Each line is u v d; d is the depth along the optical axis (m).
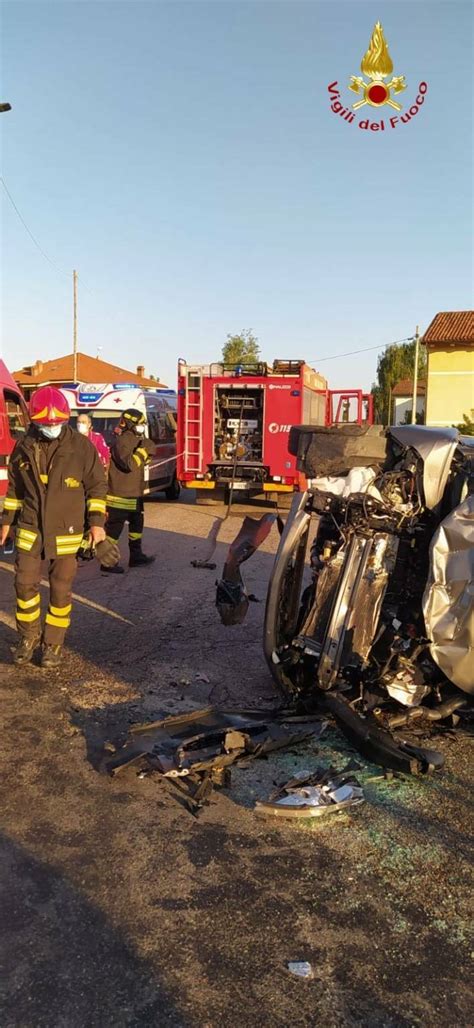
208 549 10.66
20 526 5.38
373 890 2.96
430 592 3.94
